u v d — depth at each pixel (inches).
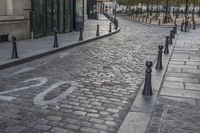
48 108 244.5
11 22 629.9
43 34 763.4
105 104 257.9
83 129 205.3
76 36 812.0
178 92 292.7
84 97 275.9
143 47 653.9
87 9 1994.3
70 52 557.9
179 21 1903.3
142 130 201.5
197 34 1010.7
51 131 201.0
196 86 316.8
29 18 697.6
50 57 497.0
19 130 201.5
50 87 307.0
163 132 198.2
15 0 647.1
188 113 233.9
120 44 708.0
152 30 1219.2
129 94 289.0
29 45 590.2
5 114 229.8
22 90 294.5
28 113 232.7
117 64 442.0
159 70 392.2
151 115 228.5
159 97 275.0
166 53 549.3
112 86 316.2
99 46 661.9
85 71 387.5
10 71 382.9
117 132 198.5
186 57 507.8
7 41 626.2
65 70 392.2
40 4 740.0
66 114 232.2
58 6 853.8
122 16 3223.4
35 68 403.5
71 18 960.9
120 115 232.5
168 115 229.0
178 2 2042.3
